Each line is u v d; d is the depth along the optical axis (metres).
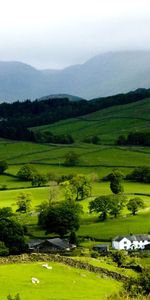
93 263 84.00
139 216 185.00
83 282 67.44
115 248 148.00
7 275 64.50
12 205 190.75
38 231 165.12
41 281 64.12
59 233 158.88
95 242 151.50
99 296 61.28
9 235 134.75
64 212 160.00
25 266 69.25
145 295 61.34
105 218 182.50
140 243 151.50
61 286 63.44
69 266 73.50
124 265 98.00
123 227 168.25
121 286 67.56
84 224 174.62
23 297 57.00
